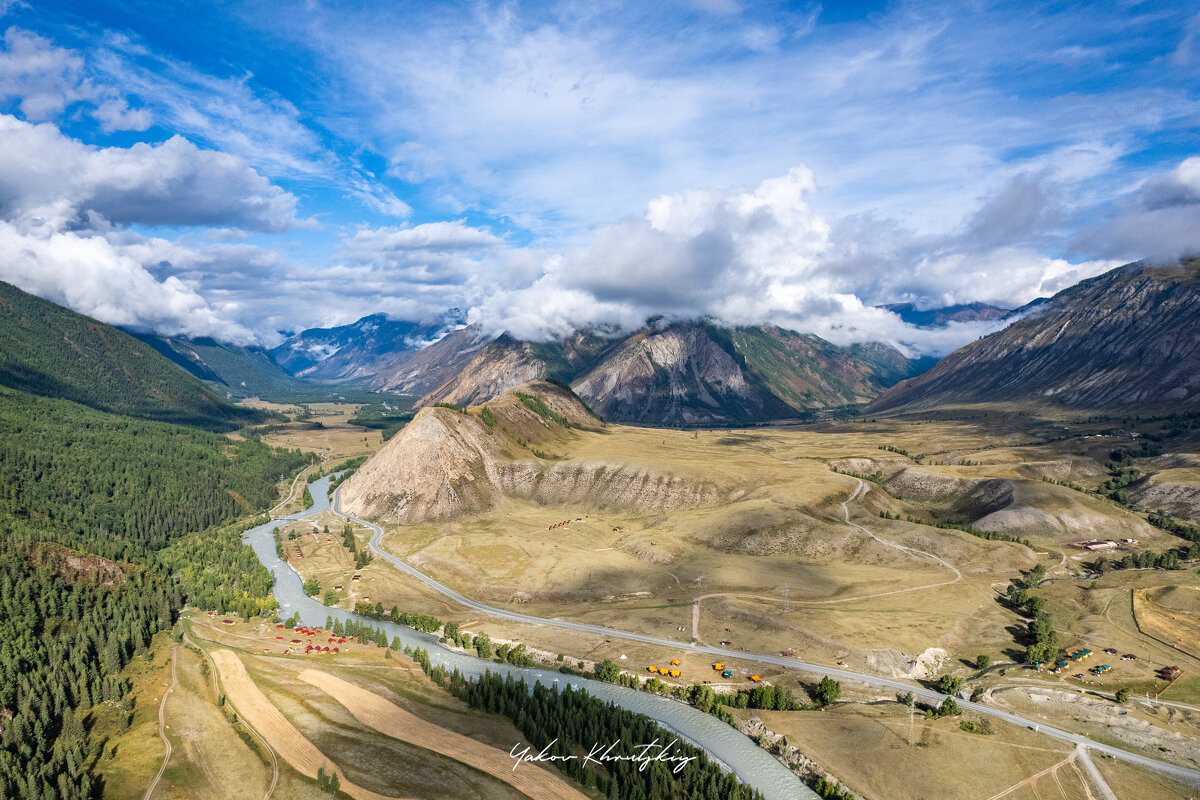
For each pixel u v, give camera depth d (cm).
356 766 12538
